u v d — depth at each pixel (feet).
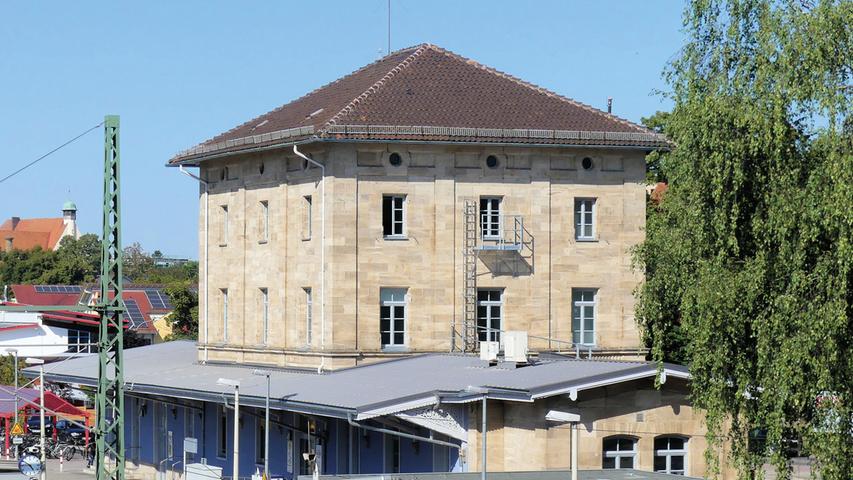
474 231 206.39
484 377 163.63
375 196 203.92
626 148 209.67
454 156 206.28
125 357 270.46
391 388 166.71
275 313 219.82
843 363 124.36
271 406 175.73
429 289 205.26
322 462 186.91
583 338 211.00
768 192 131.13
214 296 240.73
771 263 130.62
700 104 135.64
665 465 158.30
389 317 205.16
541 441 152.46
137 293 499.92
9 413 287.48
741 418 141.90
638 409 156.35
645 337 201.87
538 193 208.54
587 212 212.02
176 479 233.35
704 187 136.46
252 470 208.74
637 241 212.02
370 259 203.62
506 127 206.39
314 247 207.82
